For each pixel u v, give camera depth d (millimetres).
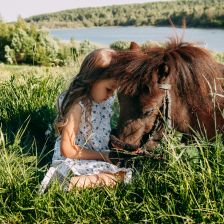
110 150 3047
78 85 3217
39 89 5070
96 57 3109
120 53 2887
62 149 3320
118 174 3322
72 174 3285
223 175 2885
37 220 2949
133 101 2771
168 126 2898
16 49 16156
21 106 4816
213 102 3006
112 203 2998
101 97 3240
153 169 3141
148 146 3008
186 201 2840
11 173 3219
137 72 2713
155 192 3008
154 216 2826
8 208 3041
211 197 2869
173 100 2924
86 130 3393
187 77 2865
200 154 3102
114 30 129875
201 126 3174
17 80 5852
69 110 3268
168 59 2809
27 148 4168
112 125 4023
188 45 2975
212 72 2945
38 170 3334
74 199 3033
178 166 3025
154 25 104438
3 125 4719
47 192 3062
